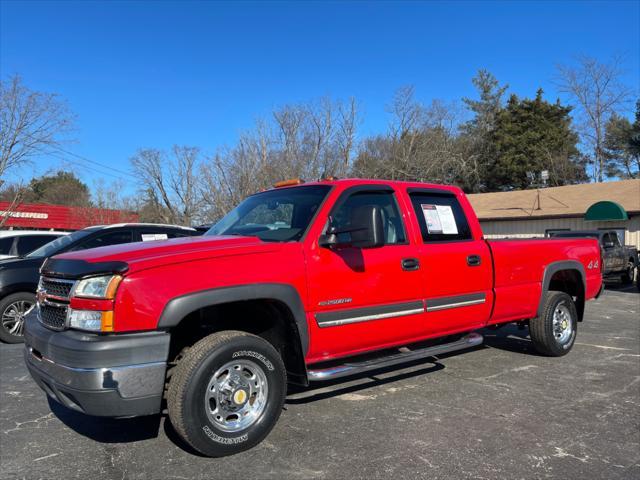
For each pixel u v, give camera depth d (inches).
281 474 133.6
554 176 1738.4
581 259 260.5
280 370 151.0
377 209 152.5
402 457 143.1
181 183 1424.7
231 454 143.6
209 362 136.8
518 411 179.2
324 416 174.7
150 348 129.0
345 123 1306.6
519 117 1829.5
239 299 141.3
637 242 800.9
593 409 181.2
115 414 127.2
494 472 134.5
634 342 293.4
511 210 1008.9
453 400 190.7
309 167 1251.2
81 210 1400.1
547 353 251.3
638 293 566.3
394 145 1440.7
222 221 198.5
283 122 1246.9
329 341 163.0
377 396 195.6
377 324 174.2
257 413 147.4
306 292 155.8
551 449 148.3
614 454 145.2
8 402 195.6
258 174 1178.6
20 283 301.0
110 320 127.4
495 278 214.2
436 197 205.9
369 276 170.7
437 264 191.6
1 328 297.1
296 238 161.5
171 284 132.7
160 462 141.6
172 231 355.3
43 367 138.3
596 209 806.5
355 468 136.7
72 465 140.9
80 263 135.9
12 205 834.2
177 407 134.7
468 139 1818.4
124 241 332.5
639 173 1881.2
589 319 381.1
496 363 243.4
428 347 198.8
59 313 139.9
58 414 181.8
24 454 148.4
